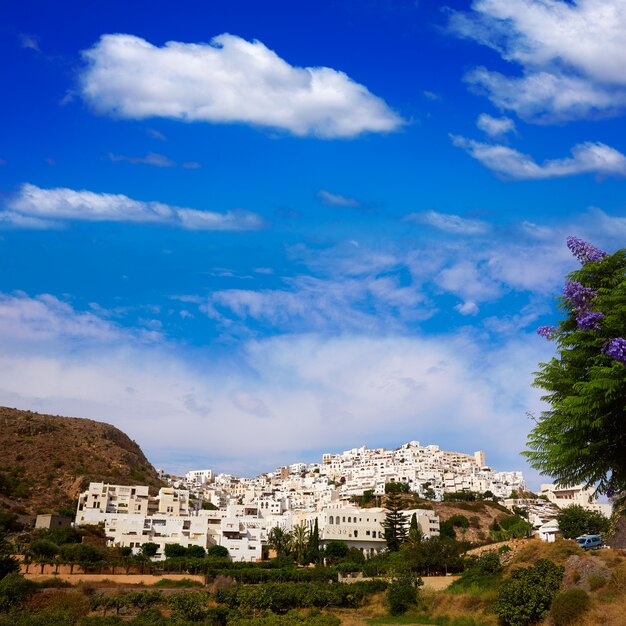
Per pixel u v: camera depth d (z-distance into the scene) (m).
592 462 26.38
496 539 164.38
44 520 139.50
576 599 52.75
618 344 22.64
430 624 69.25
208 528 148.75
